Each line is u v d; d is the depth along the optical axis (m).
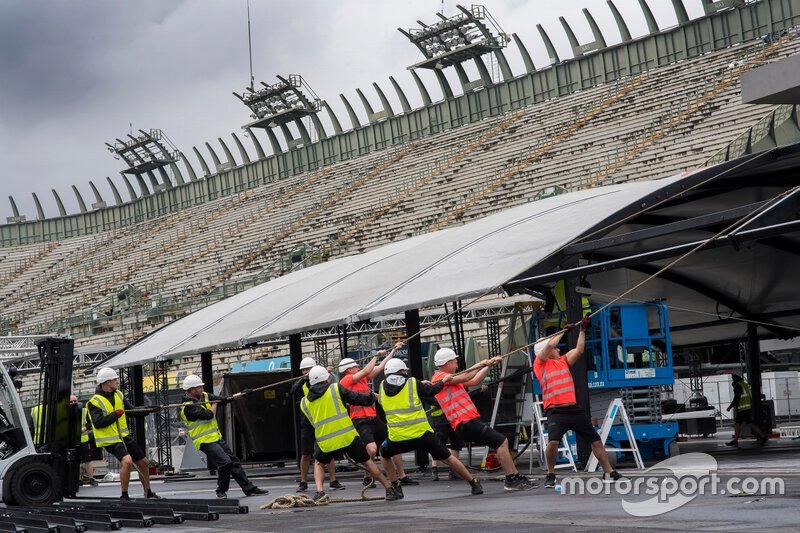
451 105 63.94
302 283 25.95
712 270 23.64
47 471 15.45
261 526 10.51
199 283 59.66
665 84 51.31
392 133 67.06
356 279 22.20
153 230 77.50
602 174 45.84
